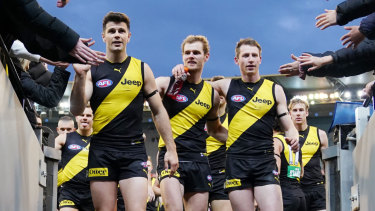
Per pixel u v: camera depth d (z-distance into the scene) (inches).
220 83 234.1
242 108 223.9
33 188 157.3
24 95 159.8
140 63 192.5
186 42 233.1
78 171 276.1
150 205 384.2
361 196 167.0
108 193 182.5
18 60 176.9
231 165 221.1
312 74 177.8
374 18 144.1
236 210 219.6
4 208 113.4
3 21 132.8
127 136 184.9
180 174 222.1
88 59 137.4
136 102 187.8
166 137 194.4
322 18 152.8
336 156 220.8
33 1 128.3
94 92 186.9
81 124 281.6
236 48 232.4
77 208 277.0
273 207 212.1
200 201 226.5
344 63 169.5
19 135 130.6
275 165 220.4
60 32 131.5
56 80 180.2
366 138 156.4
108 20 191.0
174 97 227.8
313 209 300.0
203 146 231.3
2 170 111.1
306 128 306.8
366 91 189.3
